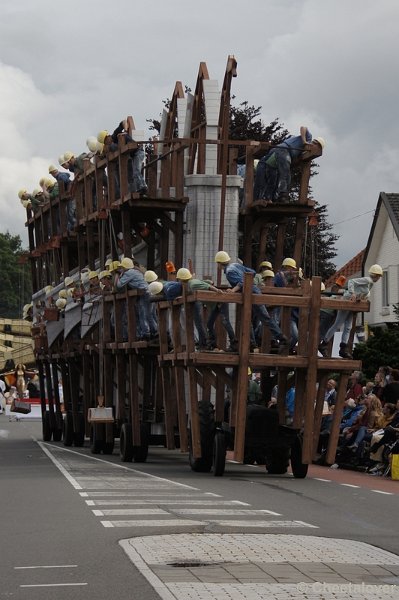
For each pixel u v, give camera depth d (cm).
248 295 5619
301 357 5691
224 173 6800
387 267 13662
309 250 13750
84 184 8219
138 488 4806
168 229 7212
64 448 8769
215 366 5750
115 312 7256
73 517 3616
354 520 3681
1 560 2762
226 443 5816
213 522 3488
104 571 2595
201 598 2245
